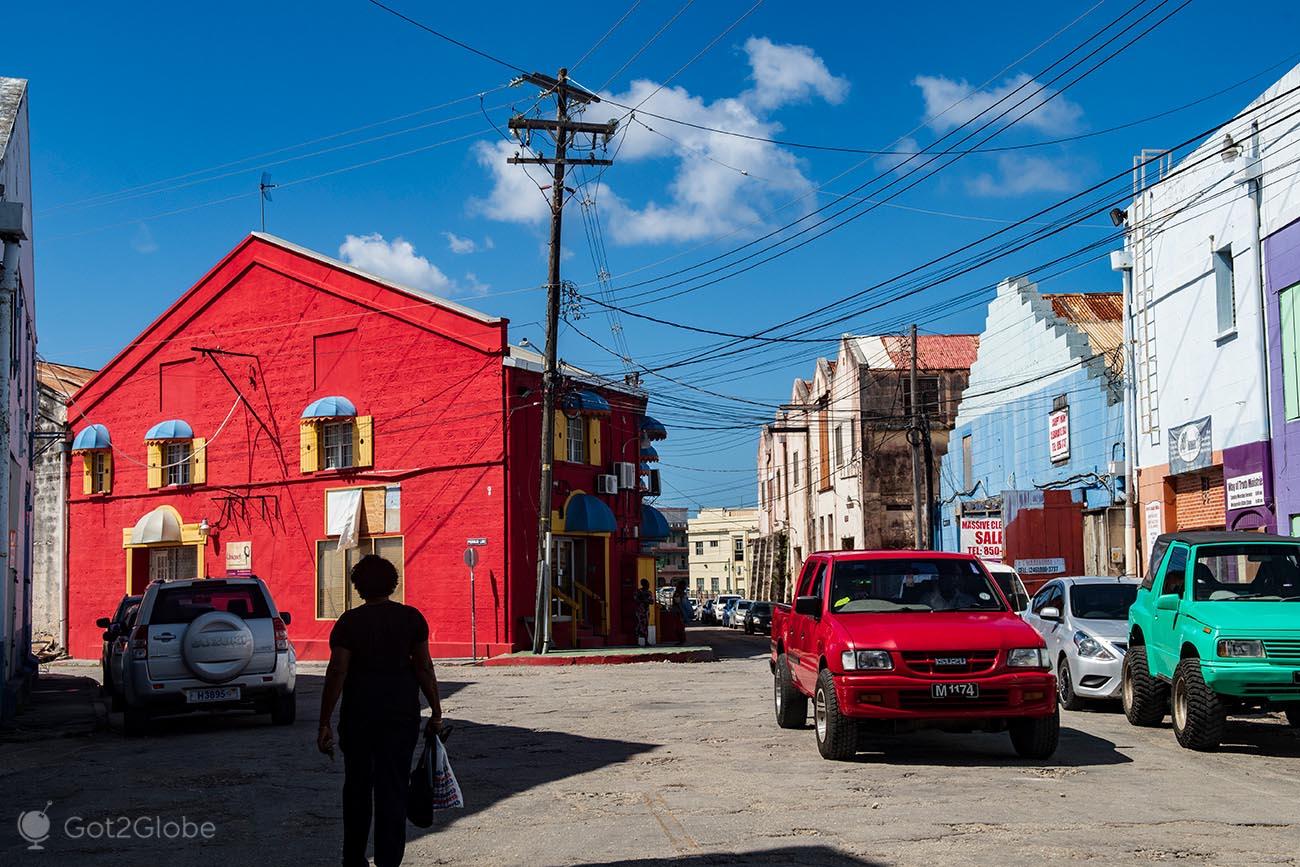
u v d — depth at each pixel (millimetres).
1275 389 20891
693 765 11266
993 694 10891
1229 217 22453
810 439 57469
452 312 33094
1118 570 28656
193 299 38656
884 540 46594
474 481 32375
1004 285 36062
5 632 17281
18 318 21781
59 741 15227
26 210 24031
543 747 12914
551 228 30250
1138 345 26594
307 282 36125
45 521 41500
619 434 37281
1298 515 20047
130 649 15273
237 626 15391
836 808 8891
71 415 41250
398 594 33531
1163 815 8539
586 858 7477
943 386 47531
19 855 8016
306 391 35906
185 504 38281
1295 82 20203
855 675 11000
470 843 8023
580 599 34469
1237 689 11633
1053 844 7566
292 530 35875
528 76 29141
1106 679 15594
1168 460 25094
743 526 102125
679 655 30312
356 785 6484
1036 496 31047
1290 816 8523
